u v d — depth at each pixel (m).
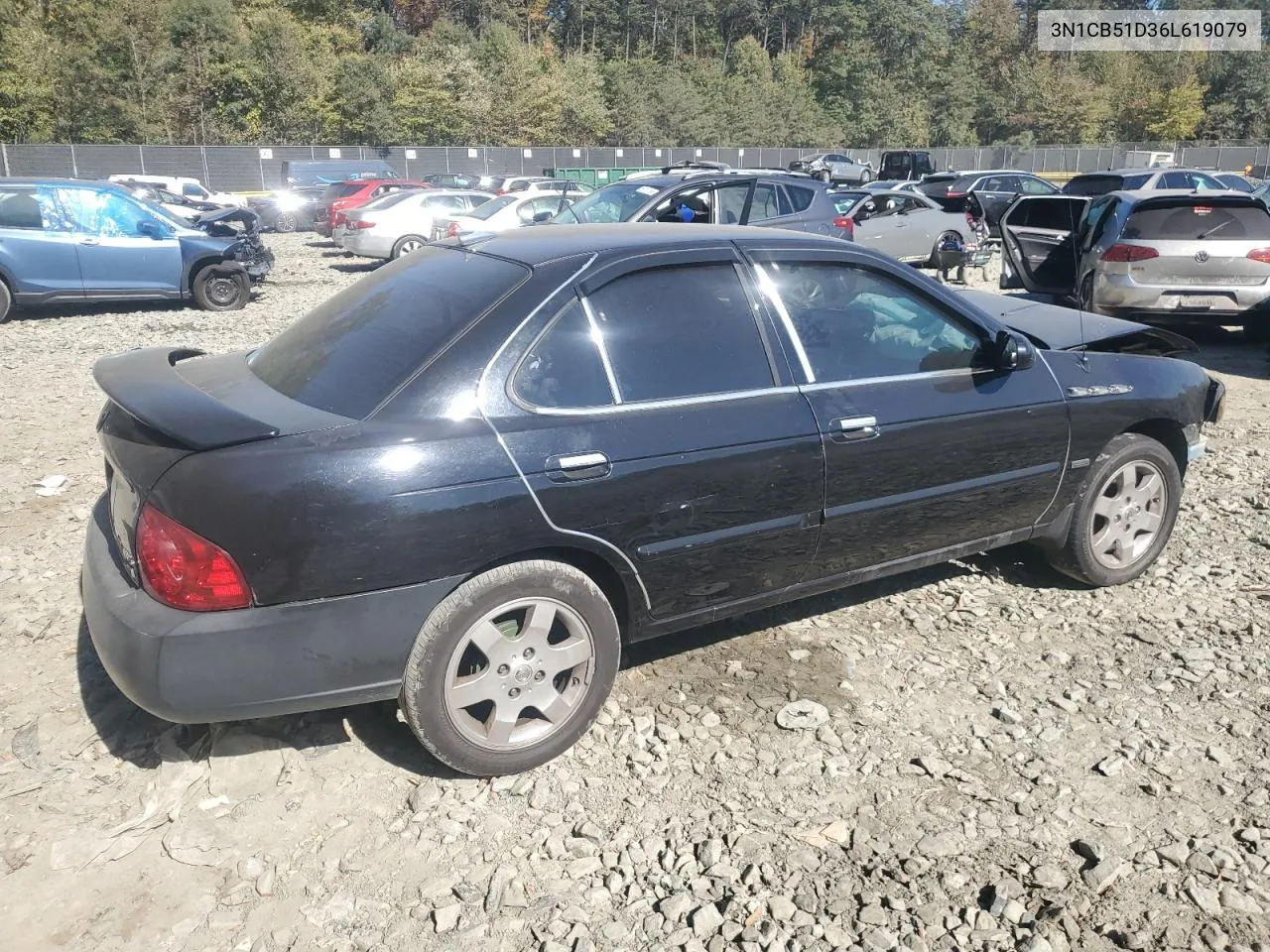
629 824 3.05
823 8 88.25
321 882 2.81
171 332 11.89
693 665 3.94
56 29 44.66
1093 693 3.75
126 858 2.90
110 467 3.43
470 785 3.21
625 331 3.37
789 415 3.54
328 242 26.41
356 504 2.85
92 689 3.73
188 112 46.47
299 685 2.89
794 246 3.78
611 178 37.78
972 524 4.10
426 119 50.84
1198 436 4.77
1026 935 2.62
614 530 3.23
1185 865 2.87
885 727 3.54
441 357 3.09
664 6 91.25
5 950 2.57
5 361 9.98
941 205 18.44
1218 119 74.31
